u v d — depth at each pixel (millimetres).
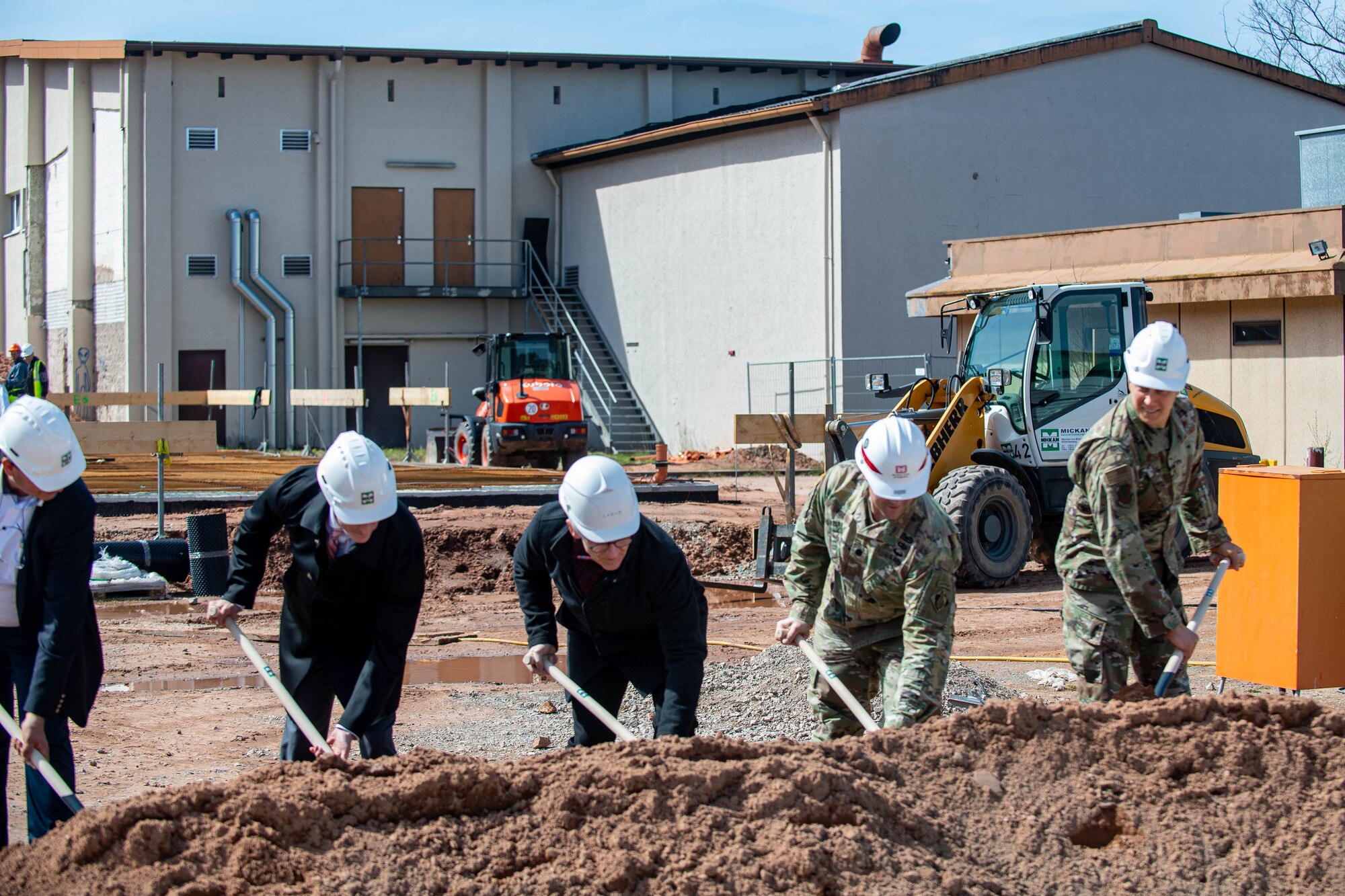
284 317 30391
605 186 30531
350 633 5004
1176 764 4672
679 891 3730
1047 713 4734
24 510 4438
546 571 5059
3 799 4656
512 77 31766
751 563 14039
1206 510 5609
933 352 24969
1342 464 16656
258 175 30359
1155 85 26625
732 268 26984
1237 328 17859
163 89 29672
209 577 12305
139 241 29922
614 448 29578
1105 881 4199
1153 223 18969
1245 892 4242
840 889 3836
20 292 34656
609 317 30672
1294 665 7027
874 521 4992
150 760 6727
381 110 31156
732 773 4164
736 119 25828
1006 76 25359
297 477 4926
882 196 24500
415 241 31406
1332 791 4613
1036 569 13484
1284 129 28062
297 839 3783
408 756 4207
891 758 4512
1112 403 12609
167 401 20984
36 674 4281
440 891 3682
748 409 26422
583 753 4320
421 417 31531
